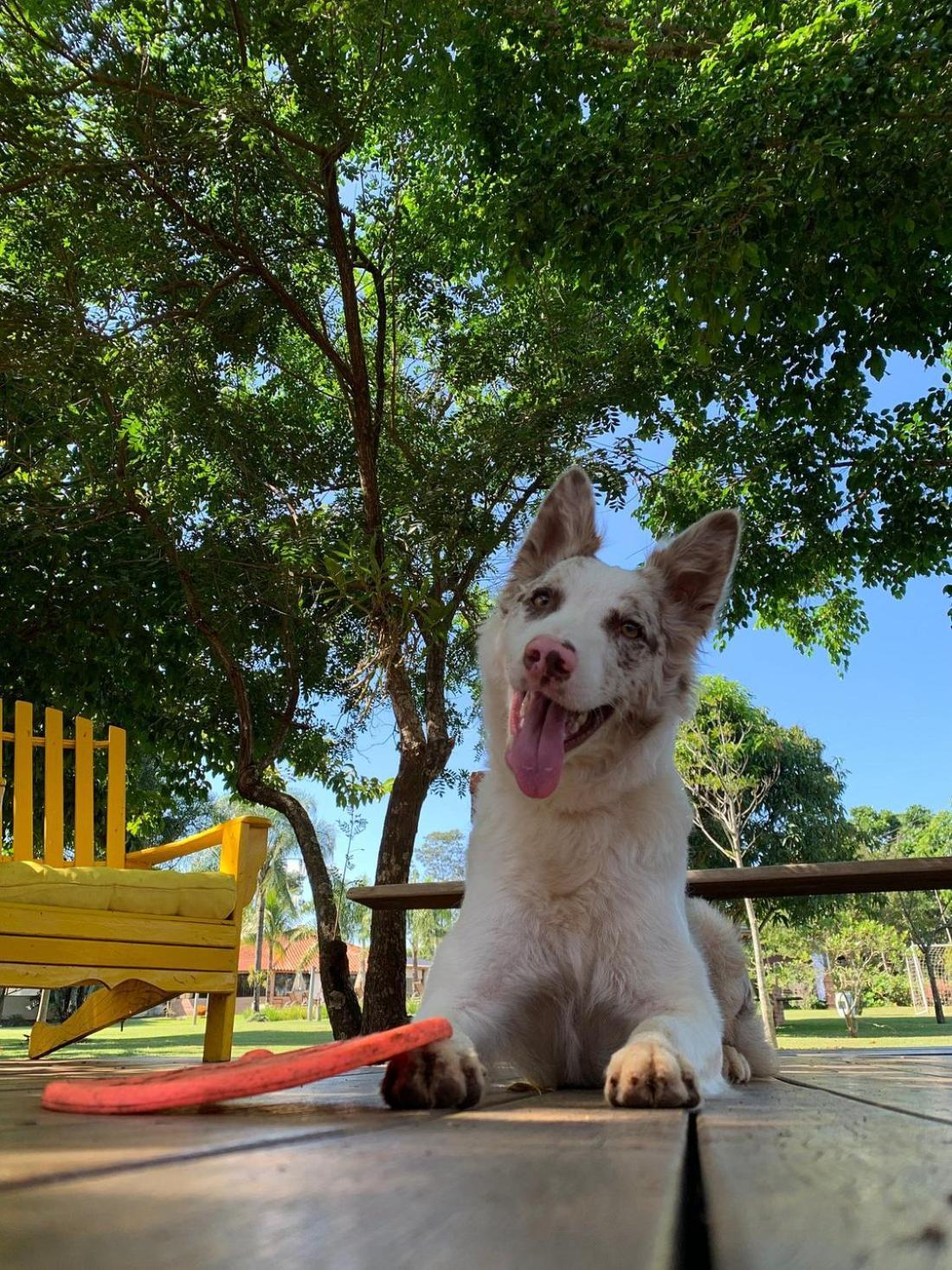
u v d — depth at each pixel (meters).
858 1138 1.27
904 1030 34.97
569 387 10.57
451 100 8.39
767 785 34.75
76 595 10.20
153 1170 0.87
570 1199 0.74
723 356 9.84
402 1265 0.52
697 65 7.96
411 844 9.52
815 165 6.09
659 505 11.88
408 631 7.87
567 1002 2.78
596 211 6.88
